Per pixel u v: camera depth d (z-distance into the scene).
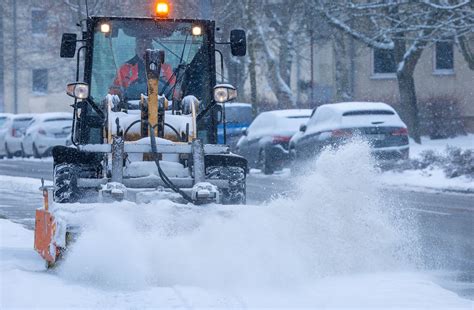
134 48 26.08
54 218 20.00
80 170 23.89
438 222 33.38
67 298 17.22
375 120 53.62
